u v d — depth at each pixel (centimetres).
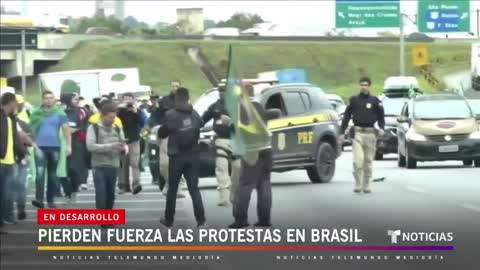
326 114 3303
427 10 7862
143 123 3319
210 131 2902
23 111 2470
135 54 16450
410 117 4097
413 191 2933
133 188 2989
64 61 16662
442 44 7619
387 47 15550
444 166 4247
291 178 3572
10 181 2083
